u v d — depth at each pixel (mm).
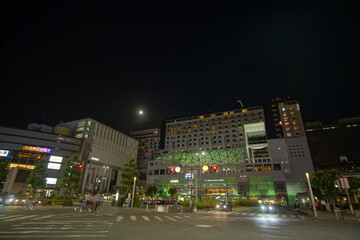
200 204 36250
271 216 23844
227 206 34312
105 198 88062
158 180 106688
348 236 10117
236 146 119375
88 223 12312
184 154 115625
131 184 39188
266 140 112938
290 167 97000
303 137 100938
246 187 89688
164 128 146375
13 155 91875
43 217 14570
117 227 11156
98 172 113938
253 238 8922
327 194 35156
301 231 11562
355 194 42094
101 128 123812
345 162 102938
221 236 9258
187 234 9578
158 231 10234
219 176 94500
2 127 93188
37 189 59250
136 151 148250
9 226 10273
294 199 87625
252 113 124938
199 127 135750
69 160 54656
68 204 33250
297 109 112500
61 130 112188
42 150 97375
